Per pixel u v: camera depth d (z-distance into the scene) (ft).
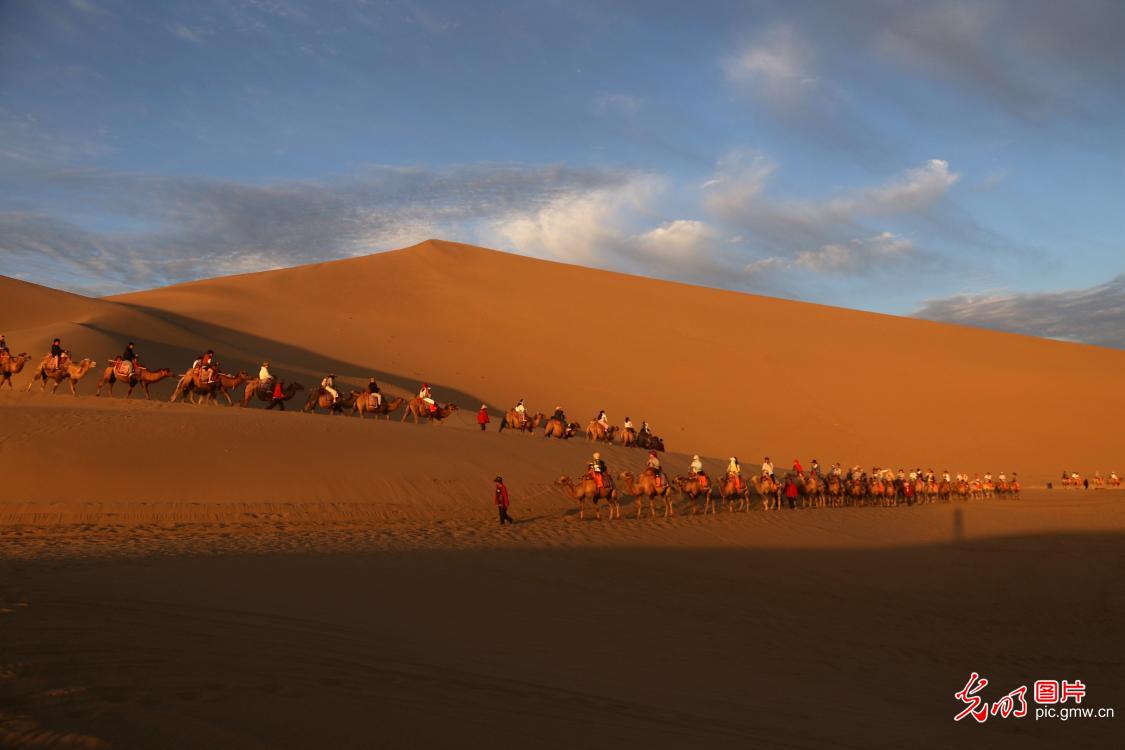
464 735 20.13
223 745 17.33
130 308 186.19
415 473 87.10
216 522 66.90
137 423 80.84
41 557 45.16
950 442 200.85
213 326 198.08
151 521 64.85
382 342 214.69
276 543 57.72
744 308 285.02
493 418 166.61
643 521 84.23
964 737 28.19
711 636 40.96
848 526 90.12
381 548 58.49
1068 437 207.51
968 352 262.88
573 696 25.71
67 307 179.83
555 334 239.09
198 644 25.75
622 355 229.86
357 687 23.12
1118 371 253.24
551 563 57.82
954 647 44.50
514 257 318.45
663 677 30.83
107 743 16.62
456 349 219.00
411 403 113.60
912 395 224.53
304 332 210.38
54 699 18.86
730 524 85.46
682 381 217.56
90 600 30.45
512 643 33.53
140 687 20.57
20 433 73.87
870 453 190.60
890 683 35.55
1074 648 46.01
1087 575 67.26
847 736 25.73
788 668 36.04
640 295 285.02
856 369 239.50
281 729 18.80
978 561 72.64
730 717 25.94
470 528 72.64
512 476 94.99
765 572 62.44
